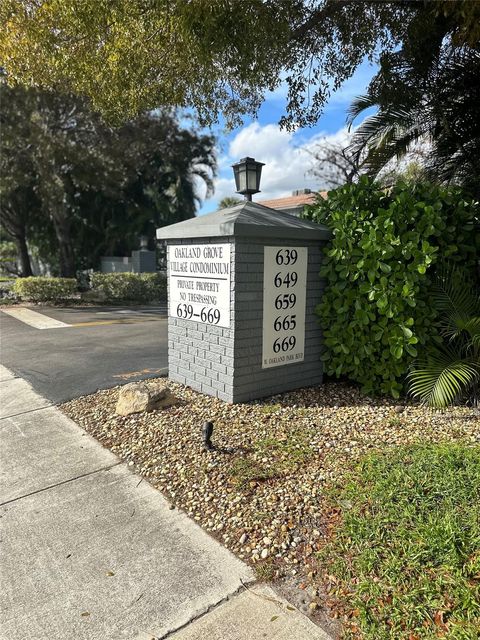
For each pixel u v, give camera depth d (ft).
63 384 18.45
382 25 21.24
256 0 15.64
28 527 9.08
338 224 15.57
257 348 15.37
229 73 20.17
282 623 6.63
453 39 17.47
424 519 7.86
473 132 22.80
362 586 6.93
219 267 14.90
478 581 6.64
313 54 22.34
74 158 51.65
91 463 11.76
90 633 6.59
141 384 15.78
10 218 66.18
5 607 7.07
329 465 10.79
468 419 13.82
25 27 16.08
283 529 8.59
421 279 14.58
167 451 11.97
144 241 69.00
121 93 19.13
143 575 7.69
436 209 14.67
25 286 49.21
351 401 15.62
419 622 6.27
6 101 47.42
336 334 16.44
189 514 9.38
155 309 47.70
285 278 15.67
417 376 14.76
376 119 23.90
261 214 15.69
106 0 14.65
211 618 6.79
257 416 14.05
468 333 14.55
